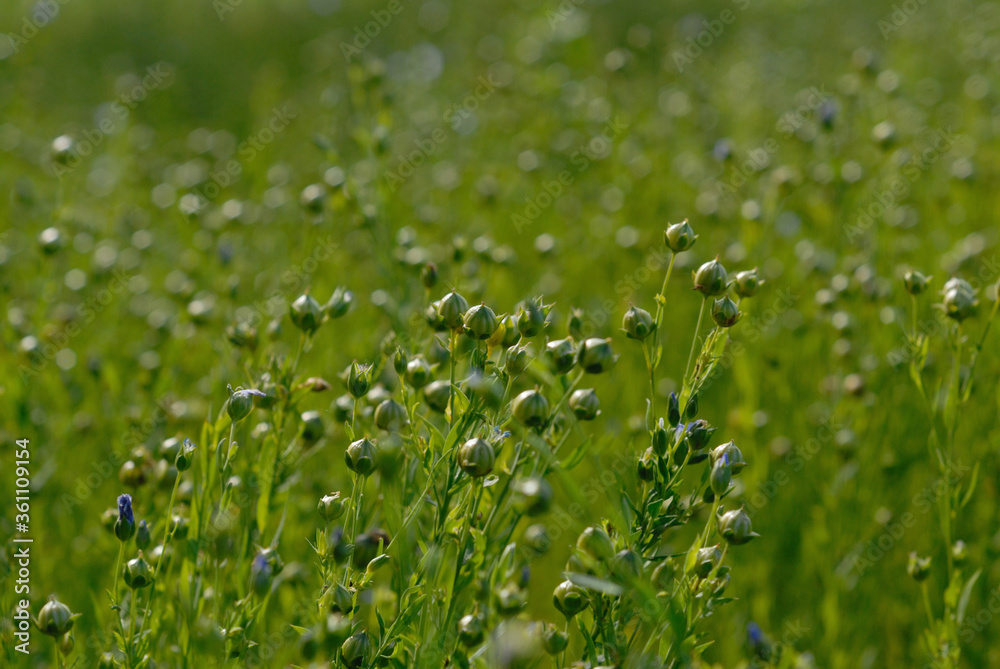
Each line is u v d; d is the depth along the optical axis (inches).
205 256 193.9
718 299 86.8
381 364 103.7
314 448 109.3
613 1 439.2
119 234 221.1
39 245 150.8
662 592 78.3
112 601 88.7
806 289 188.7
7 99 290.2
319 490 129.0
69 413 152.6
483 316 80.0
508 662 70.4
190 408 151.2
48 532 143.2
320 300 152.4
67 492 148.0
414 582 79.9
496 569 86.5
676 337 193.8
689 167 240.4
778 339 183.0
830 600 134.9
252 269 199.2
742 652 132.3
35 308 167.2
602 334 184.4
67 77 378.9
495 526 89.4
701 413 175.2
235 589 100.9
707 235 207.5
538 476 84.5
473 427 81.4
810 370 176.2
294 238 183.3
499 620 80.7
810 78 325.1
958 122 260.7
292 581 112.8
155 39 434.0
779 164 219.5
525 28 327.3
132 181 236.5
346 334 173.6
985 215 222.7
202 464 92.9
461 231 216.8
